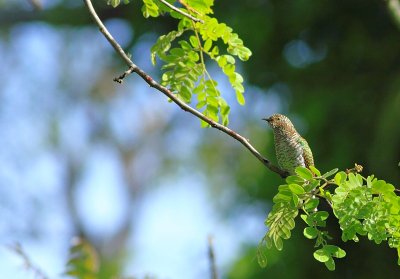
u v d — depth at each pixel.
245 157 21.39
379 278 15.09
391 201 6.55
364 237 14.91
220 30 7.71
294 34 16.06
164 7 7.80
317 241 6.72
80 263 10.00
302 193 6.73
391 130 14.45
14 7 20.08
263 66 16.14
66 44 27.66
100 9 17.11
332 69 16.09
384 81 15.67
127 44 16.38
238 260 15.88
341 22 16.02
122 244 33.53
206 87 7.96
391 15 13.33
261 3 15.97
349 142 15.36
